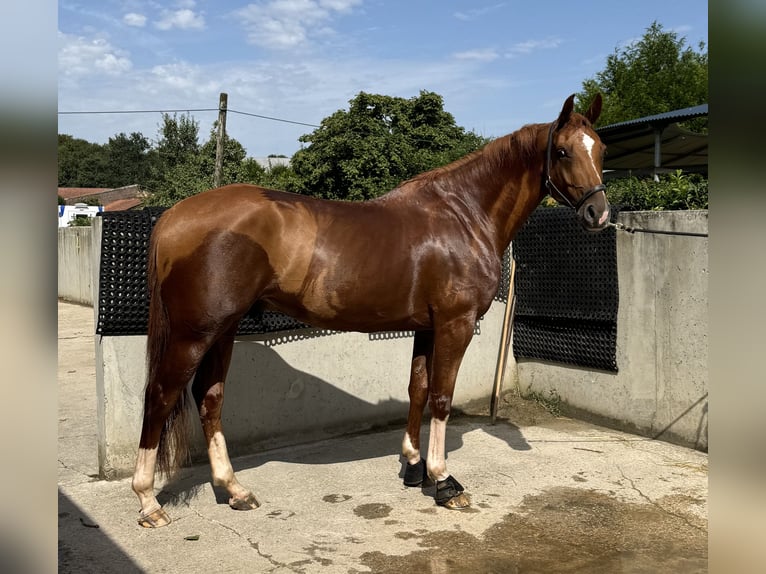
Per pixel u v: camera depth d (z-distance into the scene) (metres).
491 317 5.25
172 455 3.03
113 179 55.94
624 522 2.98
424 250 3.03
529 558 2.62
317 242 2.86
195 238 2.71
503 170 3.23
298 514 3.07
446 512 3.10
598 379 4.67
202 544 2.73
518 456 3.95
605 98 23.78
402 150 17.48
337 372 4.38
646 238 4.27
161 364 2.80
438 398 3.16
